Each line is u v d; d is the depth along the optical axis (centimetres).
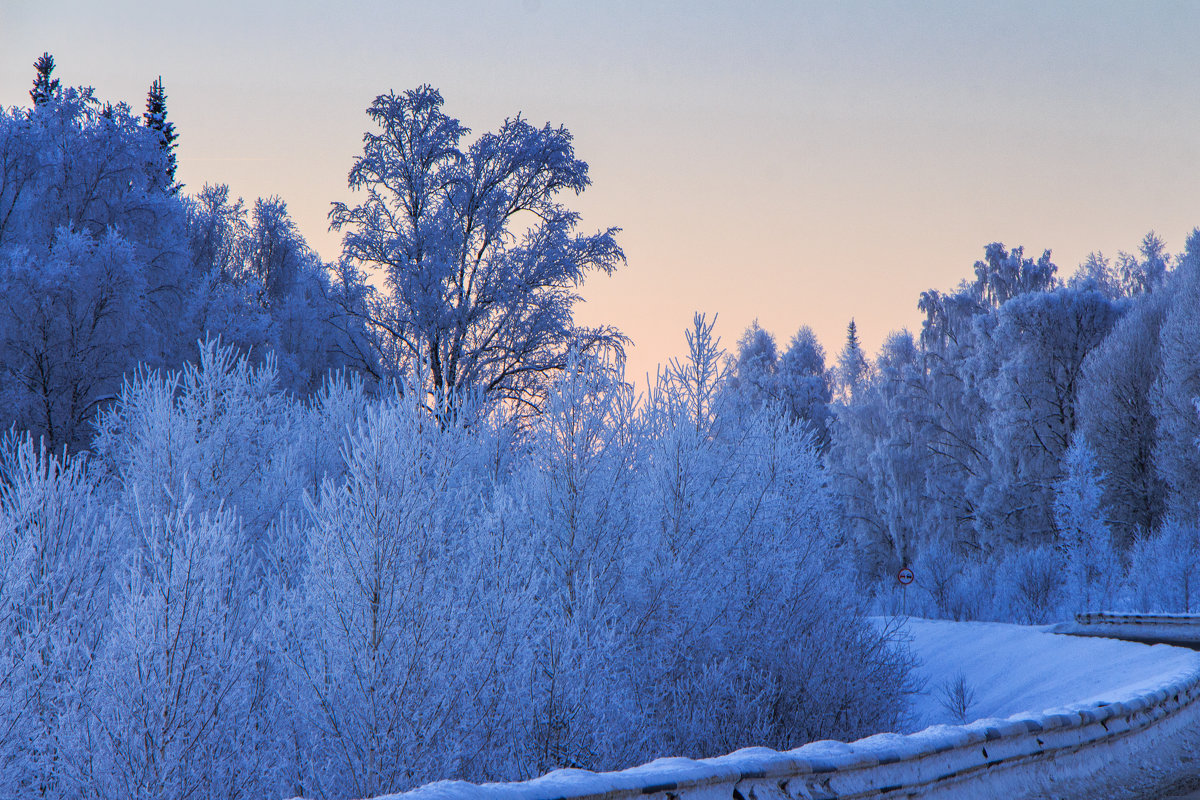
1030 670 1683
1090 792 614
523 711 739
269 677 718
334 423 1331
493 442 1160
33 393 2570
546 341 3156
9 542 664
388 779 648
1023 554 3059
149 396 1025
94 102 3120
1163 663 1365
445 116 3316
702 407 1055
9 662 613
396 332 3225
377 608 673
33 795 611
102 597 734
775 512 1076
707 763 420
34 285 2502
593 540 921
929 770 519
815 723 1016
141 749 591
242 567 721
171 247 3134
